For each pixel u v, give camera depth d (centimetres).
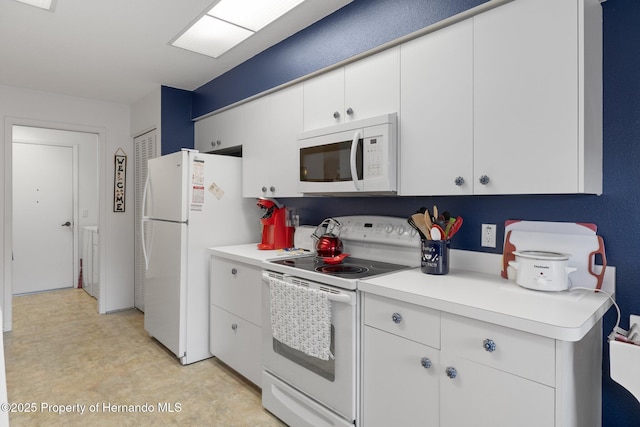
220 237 287
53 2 208
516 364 117
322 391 181
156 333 303
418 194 177
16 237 470
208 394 234
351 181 197
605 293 144
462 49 160
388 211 229
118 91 364
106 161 396
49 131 489
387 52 190
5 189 344
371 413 162
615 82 149
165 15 222
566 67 132
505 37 147
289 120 249
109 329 349
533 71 140
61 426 199
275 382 210
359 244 235
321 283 182
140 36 249
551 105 136
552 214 165
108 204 399
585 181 131
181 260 267
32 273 482
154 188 306
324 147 214
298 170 234
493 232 183
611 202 150
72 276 513
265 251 260
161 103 346
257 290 229
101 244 396
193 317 275
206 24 234
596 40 144
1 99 342
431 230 180
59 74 318
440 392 136
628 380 117
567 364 111
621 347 118
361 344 166
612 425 151
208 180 280
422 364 141
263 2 208
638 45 144
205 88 341
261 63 273
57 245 500
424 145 174
